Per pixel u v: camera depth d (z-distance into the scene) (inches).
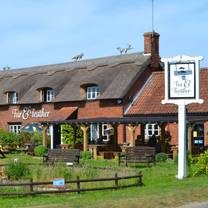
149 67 1931.6
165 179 919.0
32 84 2203.5
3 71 2610.7
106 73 1952.5
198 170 930.1
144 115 1750.7
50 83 2084.2
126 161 1256.2
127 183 852.6
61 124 1740.9
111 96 1822.1
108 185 839.1
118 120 1526.8
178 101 907.4
